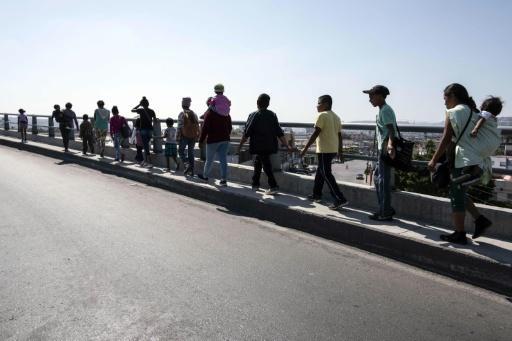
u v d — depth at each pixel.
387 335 3.25
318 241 5.65
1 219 6.37
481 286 4.24
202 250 5.15
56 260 4.70
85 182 9.90
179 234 5.80
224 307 3.66
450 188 4.67
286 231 6.11
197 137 9.65
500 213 4.90
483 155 4.41
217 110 8.18
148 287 4.04
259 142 7.23
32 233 5.69
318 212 6.12
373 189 6.28
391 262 4.89
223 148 8.31
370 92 5.45
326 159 6.23
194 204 7.84
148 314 3.51
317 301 3.81
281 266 4.67
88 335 3.17
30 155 15.67
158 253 5.00
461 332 3.32
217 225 6.35
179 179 9.10
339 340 3.16
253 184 7.95
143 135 11.10
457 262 4.44
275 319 3.46
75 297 3.80
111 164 11.81
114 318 3.43
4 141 19.72
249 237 5.76
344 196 6.66
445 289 4.15
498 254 4.33
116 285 4.07
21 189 8.77
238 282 4.20
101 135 13.34
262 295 3.91
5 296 3.80
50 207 7.21
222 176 8.32
